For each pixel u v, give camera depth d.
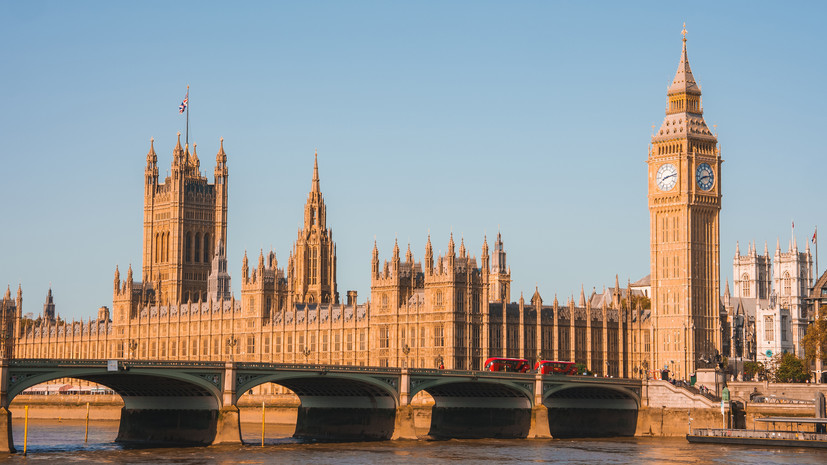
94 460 181.38
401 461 187.25
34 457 184.50
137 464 176.62
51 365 183.12
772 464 189.75
